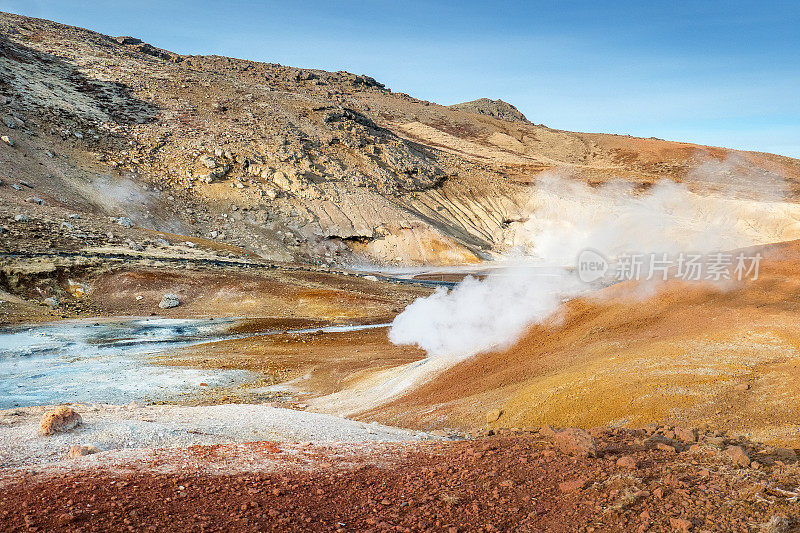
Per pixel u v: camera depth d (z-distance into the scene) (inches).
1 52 4517.7
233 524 236.1
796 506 221.8
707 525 214.1
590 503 247.0
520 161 6594.5
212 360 1221.7
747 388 424.5
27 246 2145.7
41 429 404.8
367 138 5044.3
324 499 273.4
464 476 299.9
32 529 224.1
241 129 4475.9
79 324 1593.3
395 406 680.4
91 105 4227.4
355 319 1825.8
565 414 477.1
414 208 4347.9
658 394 447.5
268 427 471.8
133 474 310.0
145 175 3612.2
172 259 2340.1
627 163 7081.7
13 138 3289.9
